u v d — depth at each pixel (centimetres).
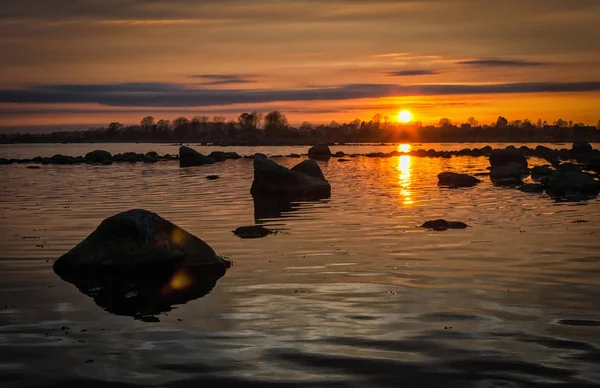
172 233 1545
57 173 5106
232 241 1830
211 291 1264
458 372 828
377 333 987
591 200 2862
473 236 1883
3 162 6888
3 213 2506
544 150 8812
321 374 826
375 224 2152
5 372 848
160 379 817
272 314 1095
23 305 1178
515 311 1102
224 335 986
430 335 974
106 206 2739
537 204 2716
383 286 1288
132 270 1453
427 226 2081
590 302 1159
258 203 2864
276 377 818
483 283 1309
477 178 4331
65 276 1414
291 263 1522
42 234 1978
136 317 1093
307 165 3706
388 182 4056
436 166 6028
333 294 1227
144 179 4419
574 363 856
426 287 1277
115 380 816
